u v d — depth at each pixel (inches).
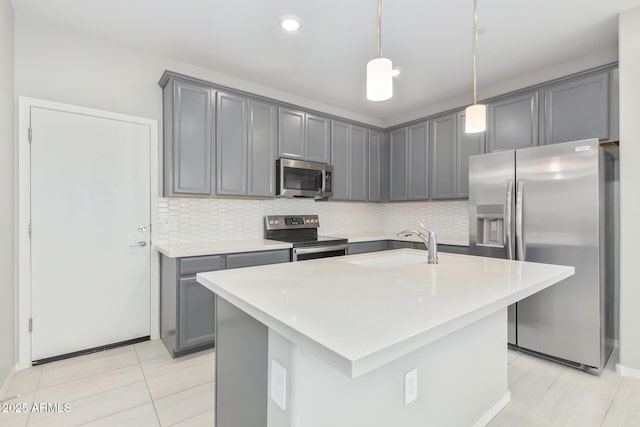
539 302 97.3
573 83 104.0
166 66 115.0
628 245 86.3
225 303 54.9
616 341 108.8
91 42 101.9
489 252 108.1
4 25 79.9
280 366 38.3
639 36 84.6
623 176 87.0
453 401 59.2
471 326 62.9
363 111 171.8
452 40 101.5
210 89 113.7
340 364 26.0
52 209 94.3
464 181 137.2
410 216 177.8
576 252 89.7
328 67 121.2
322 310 37.8
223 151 116.3
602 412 71.4
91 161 100.7
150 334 111.6
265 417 43.1
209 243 121.3
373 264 85.3
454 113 141.3
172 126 105.5
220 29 96.7
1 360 78.1
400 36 99.2
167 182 110.9
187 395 77.6
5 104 81.0
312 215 156.7
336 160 152.0
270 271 62.5
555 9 85.5
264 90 139.4
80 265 99.0
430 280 54.3
